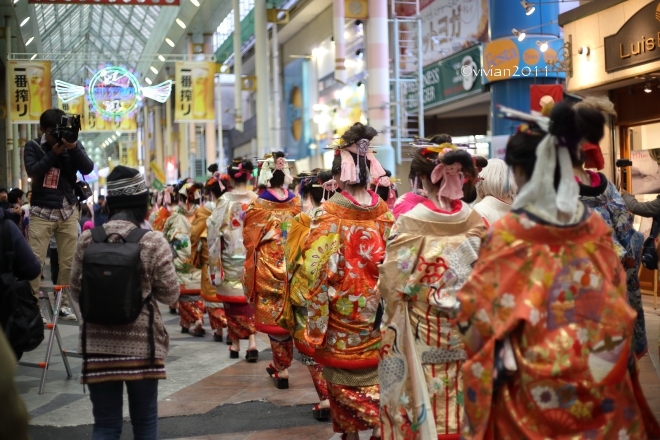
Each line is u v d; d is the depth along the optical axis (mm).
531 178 2762
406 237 3883
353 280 4727
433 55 19203
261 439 5273
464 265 3836
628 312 2707
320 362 4859
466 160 3885
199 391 6730
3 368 1905
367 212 4793
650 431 2936
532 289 2670
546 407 2633
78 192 7324
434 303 3805
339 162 4820
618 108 11172
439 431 3834
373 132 4801
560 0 12891
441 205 3992
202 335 9906
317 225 4797
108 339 4000
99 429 4062
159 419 5848
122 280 3889
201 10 28969
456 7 17953
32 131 41125
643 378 6328
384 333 3979
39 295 7250
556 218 2713
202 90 24328
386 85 17094
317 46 27453
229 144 44062
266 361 8062
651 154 9875
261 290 6785
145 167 51500
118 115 24219
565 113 2701
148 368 4020
